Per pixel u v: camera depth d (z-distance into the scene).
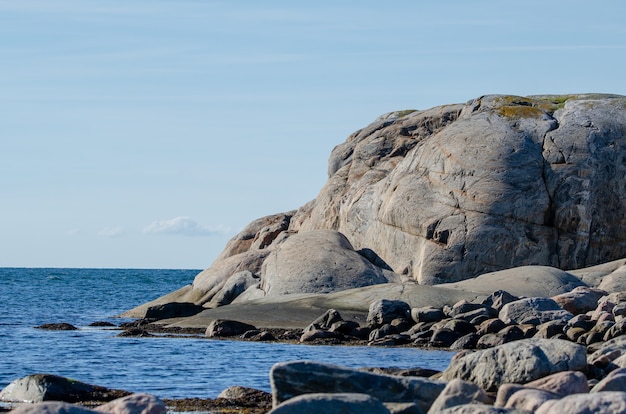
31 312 93.62
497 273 70.25
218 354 48.25
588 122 79.81
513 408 21.05
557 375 24.55
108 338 58.03
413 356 45.59
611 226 77.31
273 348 50.69
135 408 23.11
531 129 80.00
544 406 20.30
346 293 66.94
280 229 95.81
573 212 76.06
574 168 76.94
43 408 20.08
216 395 34.75
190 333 60.88
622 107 81.75
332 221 89.50
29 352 50.00
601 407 19.53
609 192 77.38
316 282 72.50
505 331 48.09
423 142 83.69
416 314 57.06
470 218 75.75
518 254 75.12
